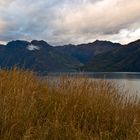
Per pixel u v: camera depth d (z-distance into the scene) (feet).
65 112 18.12
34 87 21.01
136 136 15.94
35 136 15.17
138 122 18.34
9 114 16.05
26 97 18.53
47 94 20.51
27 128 15.55
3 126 15.26
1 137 14.56
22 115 16.40
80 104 19.12
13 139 14.60
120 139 16.69
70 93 20.21
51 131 15.67
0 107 16.47
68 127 16.19
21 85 20.33
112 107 20.11
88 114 18.56
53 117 17.35
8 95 17.93
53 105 18.98
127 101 21.16
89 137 15.85
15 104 17.11
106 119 18.38
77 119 18.08
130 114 19.69
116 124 18.16
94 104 19.25
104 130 17.16
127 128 17.66
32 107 17.63
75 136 15.46
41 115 18.12
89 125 17.79
